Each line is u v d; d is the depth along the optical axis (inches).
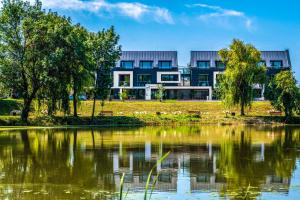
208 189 861.2
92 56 2864.2
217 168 1108.5
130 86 5123.0
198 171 1064.2
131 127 2674.7
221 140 1818.4
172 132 2253.9
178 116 3166.8
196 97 4936.0
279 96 3144.7
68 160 1232.8
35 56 2514.8
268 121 3132.4
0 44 2527.1
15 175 997.2
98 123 2878.9
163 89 4478.3
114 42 2970.0
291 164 1173.1
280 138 1924.2
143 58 5211.6
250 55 3270.2
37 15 2615.7
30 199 775.1
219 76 3331.7
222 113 3358.8
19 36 2539.4
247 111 3469.5
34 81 2556.6
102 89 2923.2
